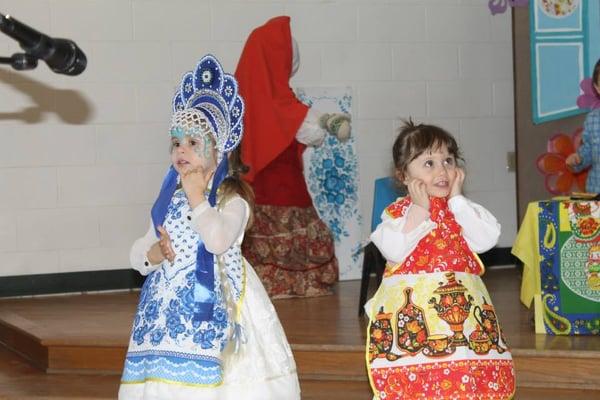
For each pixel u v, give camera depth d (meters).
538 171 7.25
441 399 3.28
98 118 6.64
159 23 6.70
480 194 7.27
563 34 6.58
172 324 3.16
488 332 3.35
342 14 6.96
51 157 6.59
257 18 6.83
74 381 4.69
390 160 7.02
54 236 6.62
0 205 6.52
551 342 4.37
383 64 7.04
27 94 6.53
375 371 3.37
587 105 6.57
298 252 6.00
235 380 3.17
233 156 3.46
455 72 7.19
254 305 3.31
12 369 4.98
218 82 3.41
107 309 5.89
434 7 7.12
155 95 6.72
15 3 6.48
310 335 4.67
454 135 7.20
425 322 3.33
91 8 6.59
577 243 4.56
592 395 4.05
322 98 6.93
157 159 6.75
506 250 7.32
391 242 3.38
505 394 3.34
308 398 4.14
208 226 3.16
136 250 3.37
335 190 6.87
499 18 7.25
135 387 3.21
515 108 7.26
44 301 6.34
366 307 3.49
